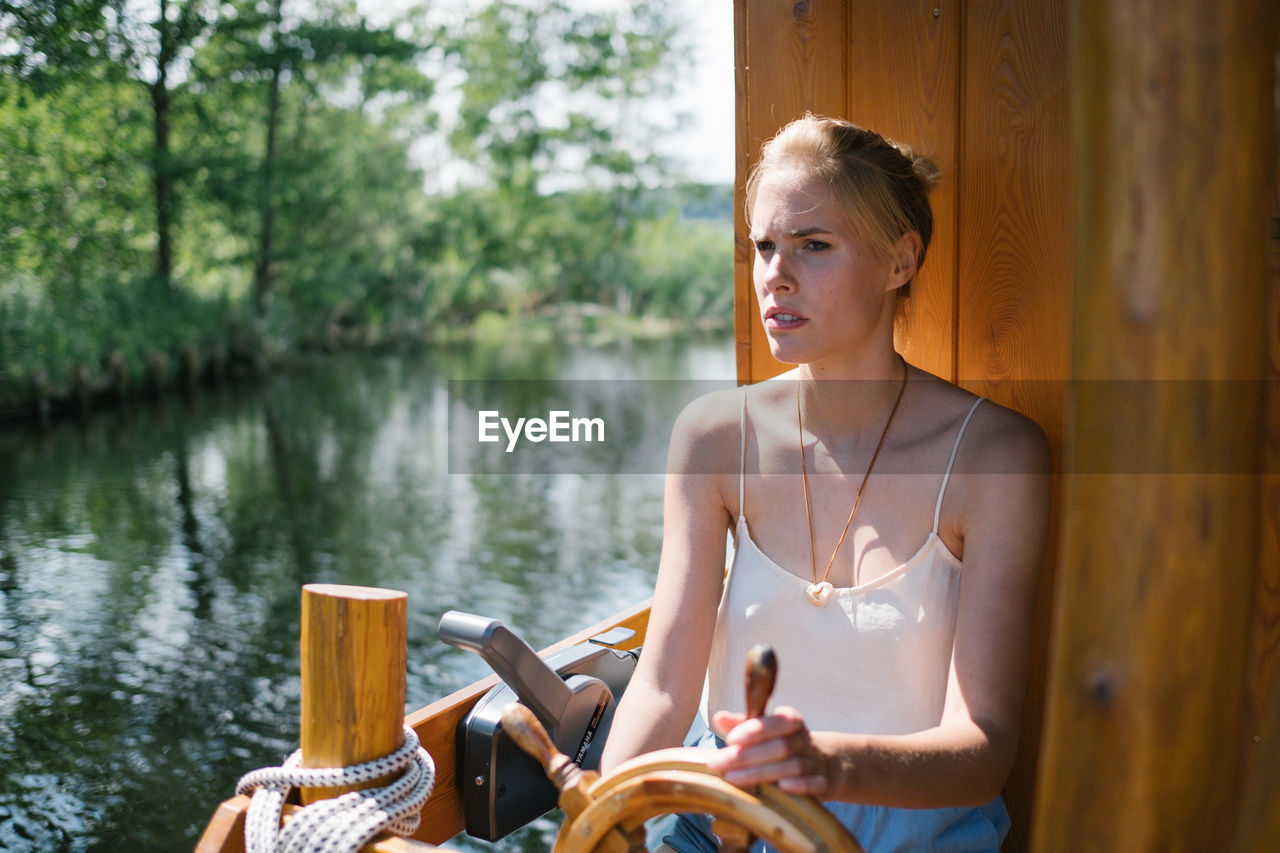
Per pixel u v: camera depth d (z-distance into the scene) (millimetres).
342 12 33438
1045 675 1720
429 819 1536
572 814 994
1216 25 706
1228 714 762
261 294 32594
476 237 40188
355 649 1157
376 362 34000
